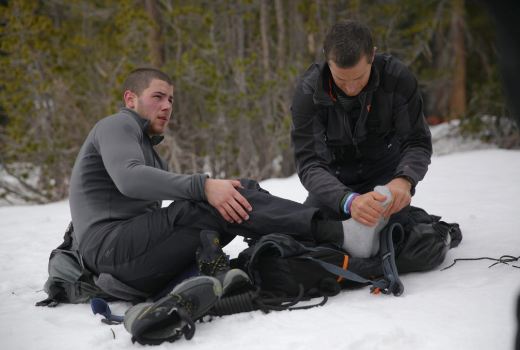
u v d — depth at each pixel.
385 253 2.51
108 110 9.98
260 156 11.65
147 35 11.02
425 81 14.90
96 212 2.60
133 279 2.49
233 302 2.28
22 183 10.34
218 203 2.42
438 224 3.08
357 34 2.49
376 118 2.83
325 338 1.95
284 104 11.34
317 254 2.44
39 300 2.79
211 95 10.73
